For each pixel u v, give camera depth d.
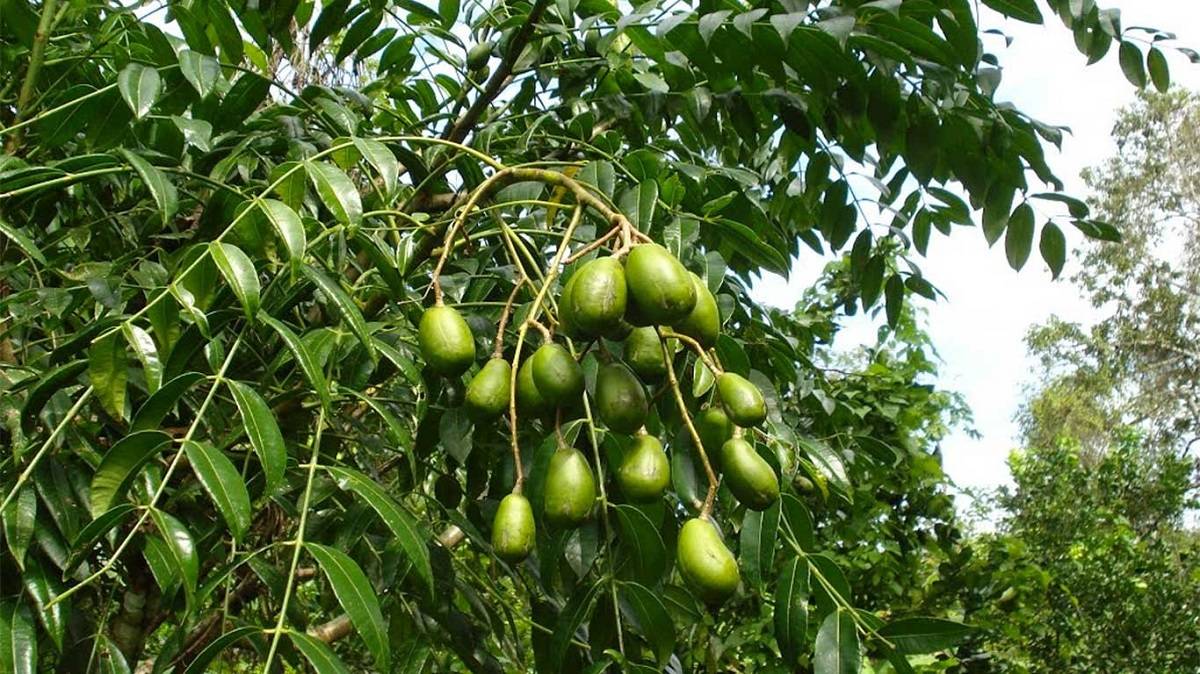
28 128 2.25
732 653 4.20
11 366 1.89
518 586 2.80
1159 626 6.98
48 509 1.65
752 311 2.74
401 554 2.07
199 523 2.04
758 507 1.56
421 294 2.44
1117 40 2.61
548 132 2.84
